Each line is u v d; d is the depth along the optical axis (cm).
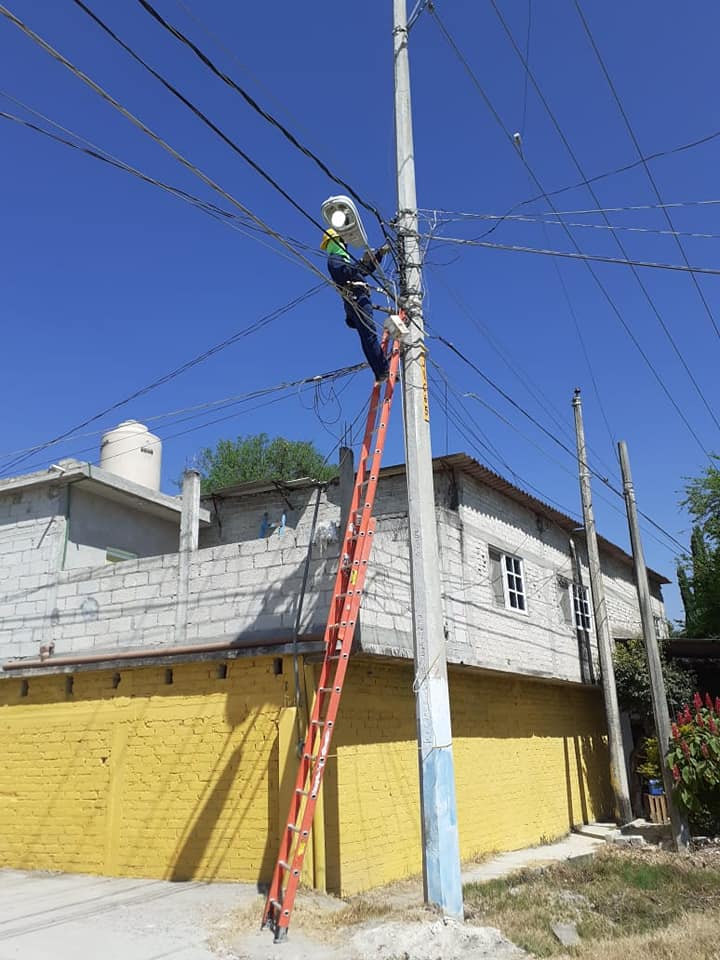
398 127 1010
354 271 946
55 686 1224
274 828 977
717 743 1334
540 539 1900
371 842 1037
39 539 1350
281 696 1024
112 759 1126
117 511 1491
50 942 750
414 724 1193
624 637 2123
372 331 974
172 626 1166
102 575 1257
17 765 1210
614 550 2356
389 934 707
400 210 976
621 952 692
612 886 984
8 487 1377
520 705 1633
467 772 1356
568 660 1897
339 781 996
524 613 1717
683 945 711
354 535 953
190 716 1085
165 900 902
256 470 3547
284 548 1114
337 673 853
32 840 1152
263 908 836
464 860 1273
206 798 1035
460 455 1507
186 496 1230
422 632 844
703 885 994
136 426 1711
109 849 1080
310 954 698
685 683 1933
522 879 1052
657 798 1761
